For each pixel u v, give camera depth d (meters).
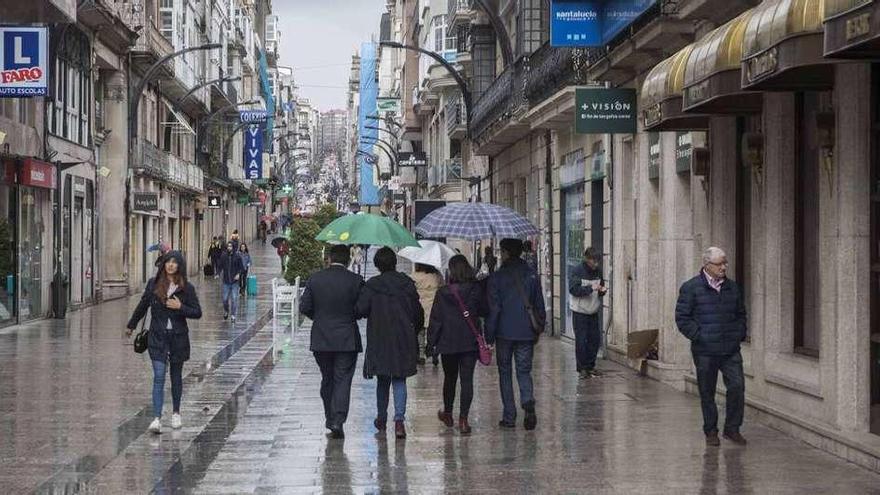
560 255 27.50
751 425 12.98
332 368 12.72
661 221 17.89
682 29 16.47
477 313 12.99
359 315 12.48
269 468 10.62
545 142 29.33
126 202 42.75
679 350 17.41
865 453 10.30
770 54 9.76
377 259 12.59
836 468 10.38
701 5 14.91
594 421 13.52
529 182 32.72
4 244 26.45
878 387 10.97
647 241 19.20
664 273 17.61
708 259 11.66
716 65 11.58
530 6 28.66
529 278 13.09
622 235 20.94
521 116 28.38
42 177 29.80
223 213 81.94
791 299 13.04
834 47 8.28
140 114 47.25
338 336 12.31
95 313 34.12
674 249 17.47
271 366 19.94
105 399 15.32
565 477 10.17
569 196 26.91
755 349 13.66
